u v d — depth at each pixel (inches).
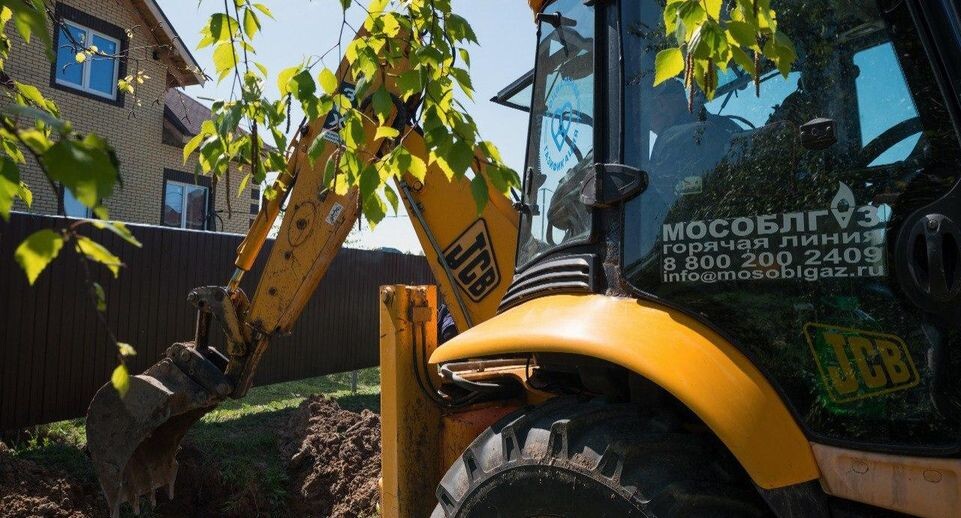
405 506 118.0
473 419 121.0
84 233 245.9
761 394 70.1
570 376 99.0
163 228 279.3
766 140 74.7
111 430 139.2
